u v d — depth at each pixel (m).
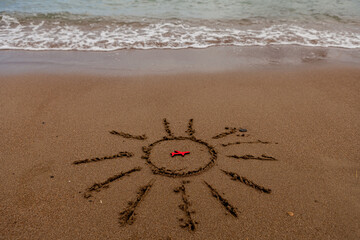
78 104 2.07
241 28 3.87
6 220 1.21
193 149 1.63
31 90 2.25
